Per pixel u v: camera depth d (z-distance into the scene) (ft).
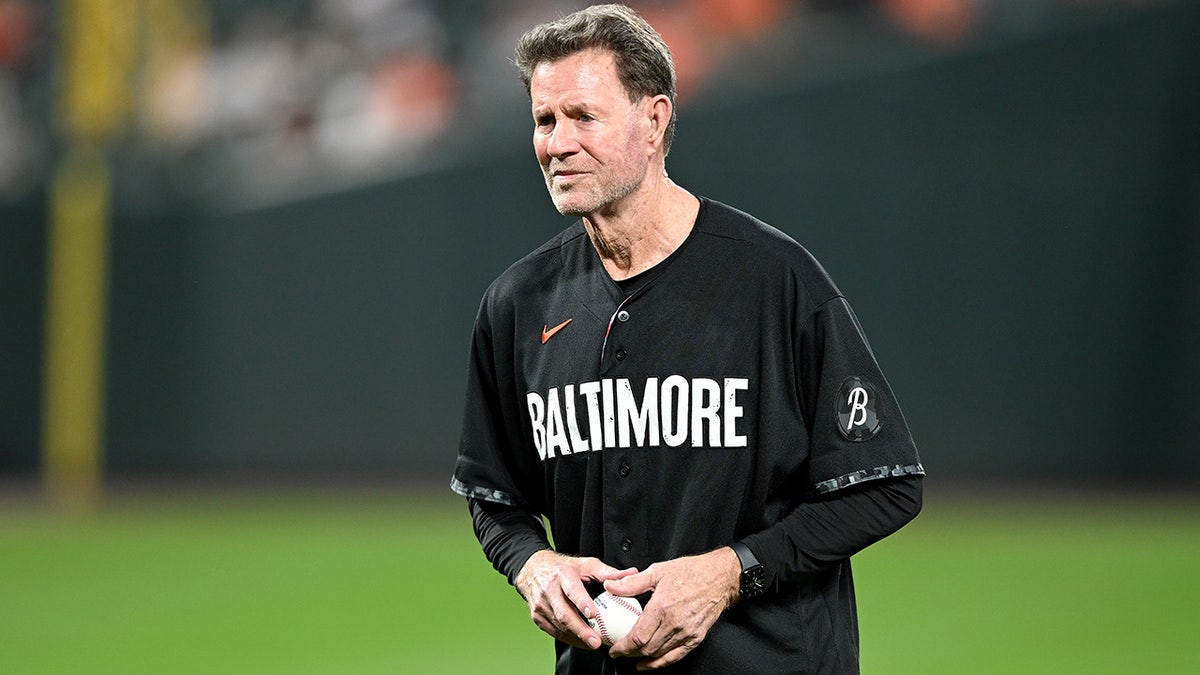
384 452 156.66
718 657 30.22
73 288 155.94
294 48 156.87
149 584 98.58
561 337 31.53
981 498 141.28
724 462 30.07
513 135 155.33
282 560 107.96
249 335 156.66
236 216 156.15
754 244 30.73
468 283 155.94
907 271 152.35
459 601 91.50
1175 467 151.84
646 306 30.58
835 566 30.89
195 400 156.76
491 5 155.94
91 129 156.15
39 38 156.46
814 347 30.12
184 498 143.95
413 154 155.63
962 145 151.23
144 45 156.66
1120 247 150.71
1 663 74.64
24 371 156.76
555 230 155.63
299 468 156.76
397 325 156.15
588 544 31.19
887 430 29.89
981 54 150.51
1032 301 151.64
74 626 84.53
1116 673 70.90
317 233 156.15
